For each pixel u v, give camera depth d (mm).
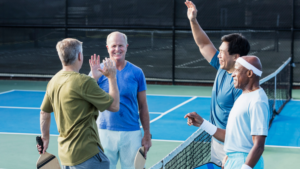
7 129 7293
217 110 3178
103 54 13062
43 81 13422
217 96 3146
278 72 8453
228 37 3006
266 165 5266
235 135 2506
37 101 10102
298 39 11891
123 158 3459
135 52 12859
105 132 3426
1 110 9008
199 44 3566
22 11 13305
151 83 12898
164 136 6801
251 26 12141
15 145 6211
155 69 12820
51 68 13352
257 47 12172
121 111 3363
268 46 12086
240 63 2459
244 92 2504
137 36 12797
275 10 11938
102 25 12969
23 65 13516
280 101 9445
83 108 2619
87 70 13172
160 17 12586
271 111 7930
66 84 2617
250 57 2469
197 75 12586
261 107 2379
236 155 2508
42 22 13266
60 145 2695
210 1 12289
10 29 13430
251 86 2461
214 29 12344
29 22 13305
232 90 3018
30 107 9344
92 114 2672
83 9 13023
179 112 8758
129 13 12781
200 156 3832
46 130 2932
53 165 2969
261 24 12070
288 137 6738
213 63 3494
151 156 5641
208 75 12516
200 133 3607
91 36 13062
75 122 2605
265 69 12172
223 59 3027
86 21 13047
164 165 2602
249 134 2465
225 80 3105
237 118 2479
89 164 2629
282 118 8203
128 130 3404
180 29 12492
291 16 11852
